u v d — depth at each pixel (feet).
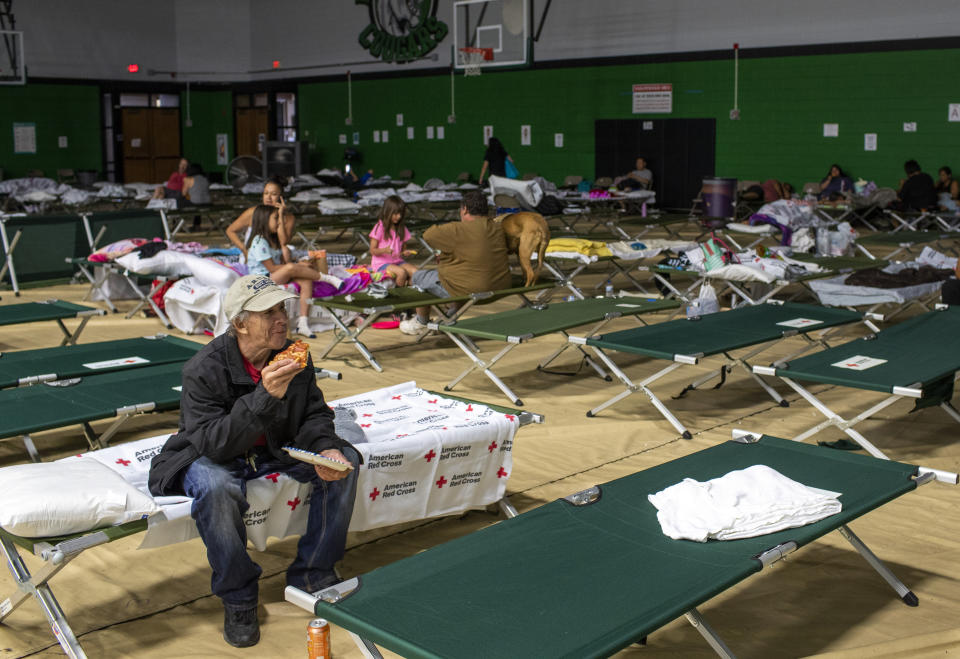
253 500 10.09
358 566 11.73
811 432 14.73
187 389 10.08
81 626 10.26
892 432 16.89
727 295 29.17
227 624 9.91
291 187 65.05
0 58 71.46
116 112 77.46
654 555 8.75
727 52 57.52
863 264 26.84
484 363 18.79
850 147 53.93
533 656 6.98
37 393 14.12
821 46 54.03
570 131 64.90
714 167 59.16
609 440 16.62
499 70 67.51
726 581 8.18
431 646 7.15
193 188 49.16
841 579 11.41
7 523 8.76
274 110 81.15
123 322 26.50
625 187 57.72
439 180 67.41
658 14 59.88
